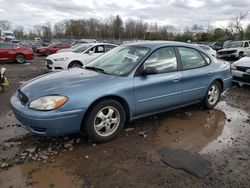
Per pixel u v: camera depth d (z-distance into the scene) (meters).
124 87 3.73
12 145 3.58
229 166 3.14
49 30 76.12
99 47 10.94
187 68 4.66
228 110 5.46
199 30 64.62
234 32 56.62
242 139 3.96
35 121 3.19
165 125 4.45
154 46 4.32
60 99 3.26
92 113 3.49
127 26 74.56
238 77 7.38
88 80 3.67
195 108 5.46
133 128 4.26
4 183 2.73
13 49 15.96
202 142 3.82
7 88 7.42
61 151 3.44
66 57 10.15
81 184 2.74
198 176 2.91
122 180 2.82
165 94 4.29
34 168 3.03
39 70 12.35
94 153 3.40
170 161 3.22
